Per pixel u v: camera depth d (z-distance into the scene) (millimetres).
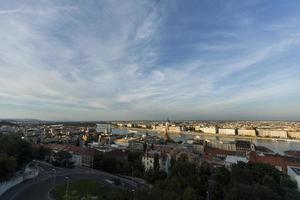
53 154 187125
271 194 77375
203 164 146250
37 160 193500
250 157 167375
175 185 89125
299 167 140250
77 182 123750
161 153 182000
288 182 102812
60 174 146125
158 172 139625
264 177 95000
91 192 108438
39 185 118312
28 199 97000
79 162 189250
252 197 75812
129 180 145250
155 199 77625
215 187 102062
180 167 126562
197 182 105688
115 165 168500
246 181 96750
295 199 83500
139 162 175625
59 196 101250
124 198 85125
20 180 123750
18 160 141500
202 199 95625
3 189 105625
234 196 78062
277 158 160875
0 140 148125
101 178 140000
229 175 109000
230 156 187375
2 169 115250
